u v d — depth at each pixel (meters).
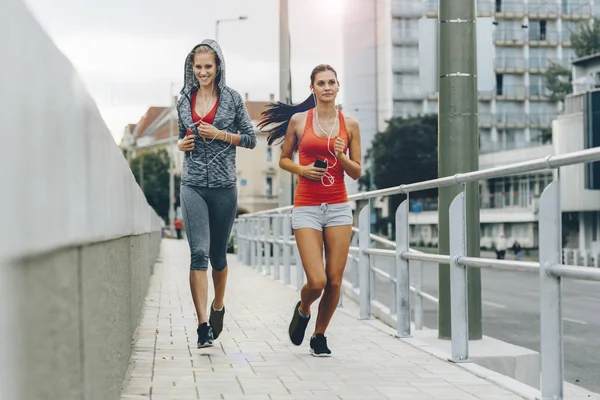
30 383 1.90
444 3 7.92
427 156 75.31
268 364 6.03
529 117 85.75
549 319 4.49
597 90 40.41
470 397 4.86
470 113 7.88
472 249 7.77
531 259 48.56
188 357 6.32
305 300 6.41
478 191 7.80
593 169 40.47
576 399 5.69
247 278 16.38
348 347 6.93
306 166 6.26
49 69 2.08
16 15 1.74
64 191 2.25
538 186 55.25
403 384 5.28
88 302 2.83
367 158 87.44
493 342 7.66
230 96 6.66
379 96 89.81
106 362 3.50
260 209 115.00
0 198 1.56
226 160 6.63
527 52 85.62
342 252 6.36
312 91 6.39
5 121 1.62
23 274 1.81
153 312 9.77
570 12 85.44
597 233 41.12
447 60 7.89
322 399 4.79
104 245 3.45
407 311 7.47
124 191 4.79
